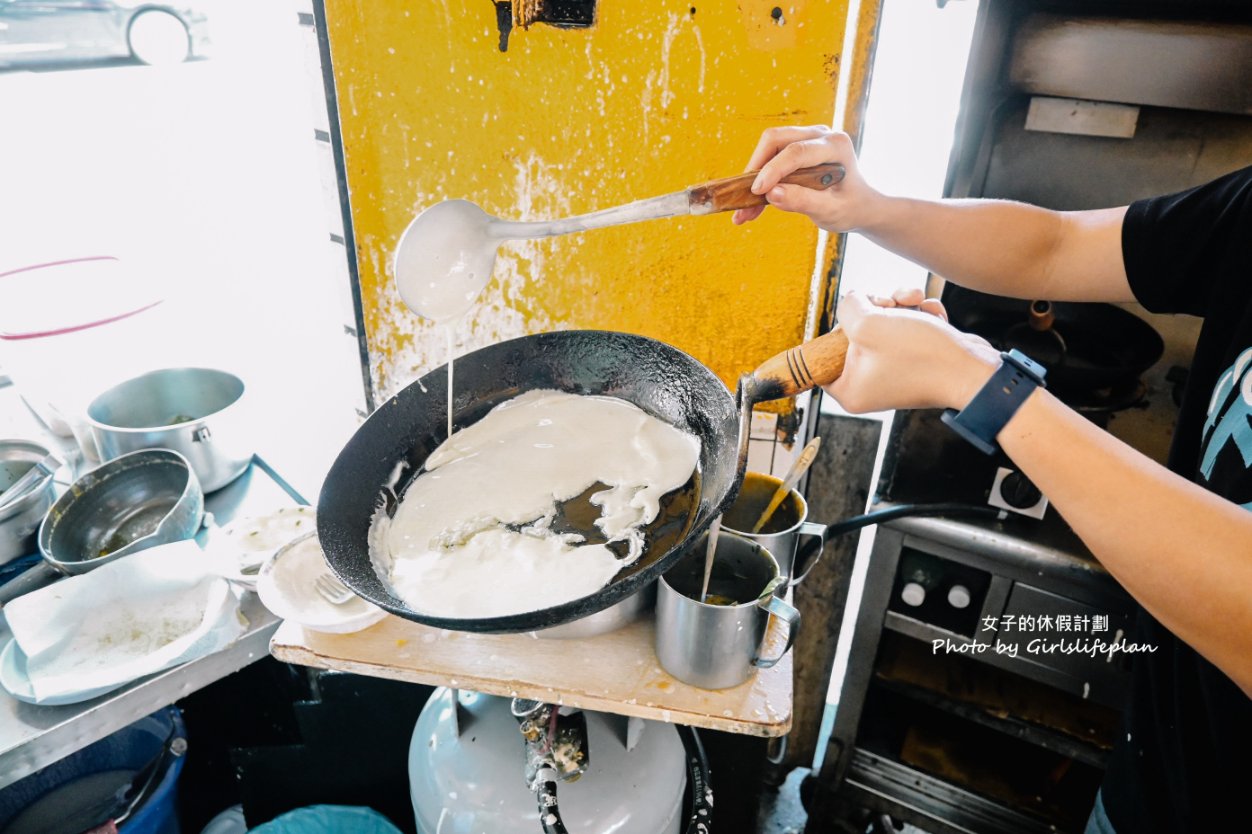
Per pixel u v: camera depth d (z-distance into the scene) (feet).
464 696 4.18
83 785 5.80
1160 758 3.41
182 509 5.06
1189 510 2.27
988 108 4.49
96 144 7.93
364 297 5.56
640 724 3.99
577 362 4.35
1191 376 3.30
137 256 7.84
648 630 3.65
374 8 4.54
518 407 4.34
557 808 3.29
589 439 4.09
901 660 5.59
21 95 7.79
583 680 3.36
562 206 5.00
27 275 6.16
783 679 3.38
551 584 3.34
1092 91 4.24
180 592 4.87
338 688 4.99
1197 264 3.33
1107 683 4.67
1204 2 3.89
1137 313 4.73
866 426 5.60
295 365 7.66
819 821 6.08
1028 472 2.53
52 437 6.26
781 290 4.85
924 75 5.11
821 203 3.51
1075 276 3.71
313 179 7.25
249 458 6.02
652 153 4.68
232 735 6.17
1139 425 4.81
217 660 4.57
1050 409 2.48
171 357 6.85
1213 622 2.26
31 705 4.26
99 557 4.97
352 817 4.95
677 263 4.91
